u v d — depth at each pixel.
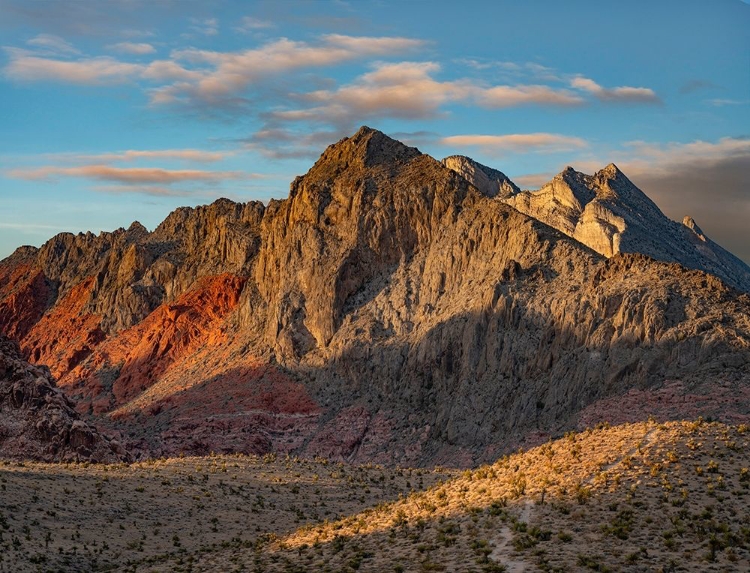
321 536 100.69
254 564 96.00
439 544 85.81
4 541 110.25
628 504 82.62
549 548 79.19
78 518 123.62
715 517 79.19
